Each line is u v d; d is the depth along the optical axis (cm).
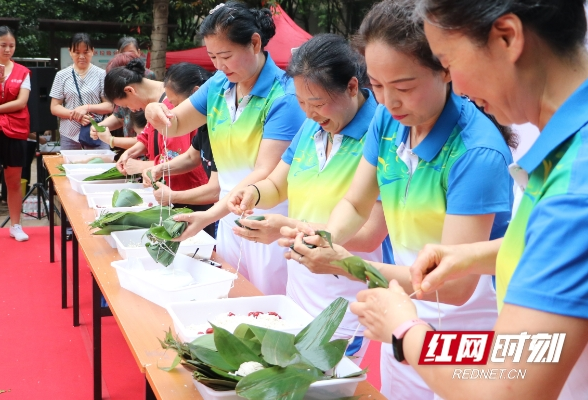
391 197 173
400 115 150
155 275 211
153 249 219
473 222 153
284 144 254
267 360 134
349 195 188
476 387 88
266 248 268
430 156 161
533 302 83
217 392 129
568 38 91
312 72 199
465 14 89
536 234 85
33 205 706
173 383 145
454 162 157
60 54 886
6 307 405
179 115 289
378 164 178
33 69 651
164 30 681
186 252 241
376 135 180
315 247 155
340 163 215
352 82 206
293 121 253
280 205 266
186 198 303
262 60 263
